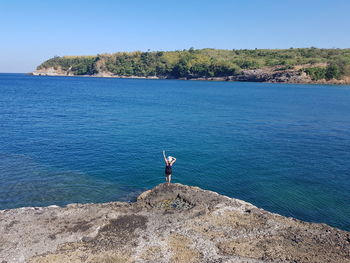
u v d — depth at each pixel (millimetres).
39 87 130875
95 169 27125
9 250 13250
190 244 13773
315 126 49062
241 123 51031
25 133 39812
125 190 22844
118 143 35844
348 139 39938
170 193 19641
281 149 34625
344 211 19875
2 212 17016
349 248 13688
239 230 15125
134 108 67812
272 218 16547
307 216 19156
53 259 12609
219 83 193750
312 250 13430
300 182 24781
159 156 31125
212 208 17547
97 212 17062
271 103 82125
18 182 23734
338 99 93562
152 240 14125
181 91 123188
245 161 29969
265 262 12422
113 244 13805
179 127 46531
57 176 25250
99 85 157625
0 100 74875
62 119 50969
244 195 22266
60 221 15945
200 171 26984
